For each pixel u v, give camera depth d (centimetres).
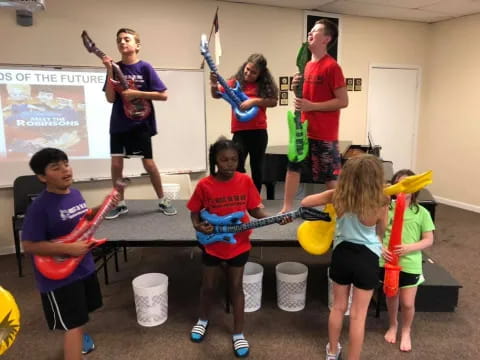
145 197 438
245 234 213
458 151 545
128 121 277
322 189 471
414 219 213
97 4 384
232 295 219
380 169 179
